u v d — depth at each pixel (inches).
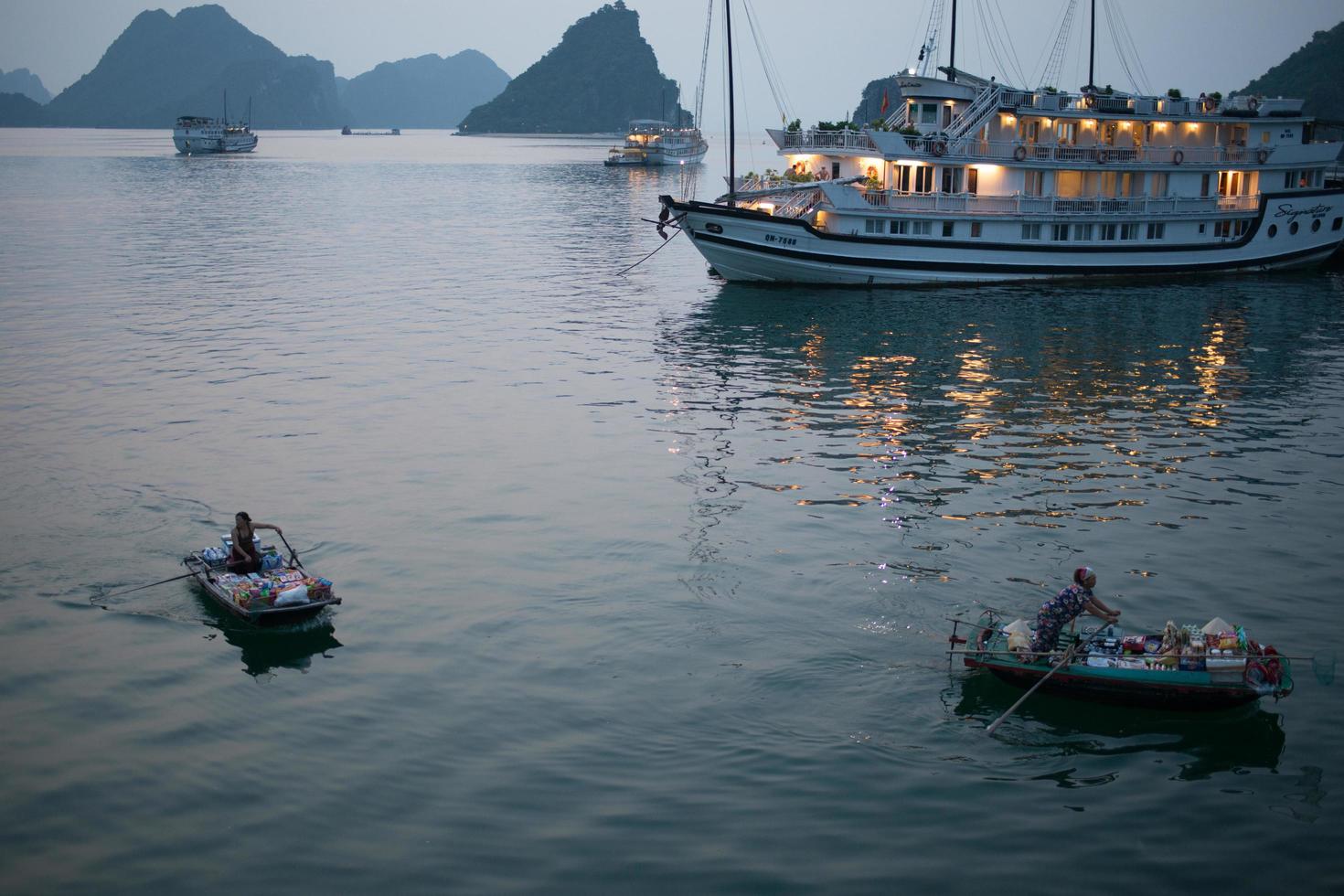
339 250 3319.4
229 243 3442.4
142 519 1079.6
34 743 709.9
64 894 575.2
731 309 2308.1
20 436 1350.9
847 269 2487.7
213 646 839.1
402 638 852.6
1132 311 2288.4
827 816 636.7
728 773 677.3
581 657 820.6
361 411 1485.0
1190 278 2709.2
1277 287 2603.3
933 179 2469.2
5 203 4783.5
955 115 2615.7
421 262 3041.3
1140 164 2539.4
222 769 684.7
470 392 1598.2
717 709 749.3
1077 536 1044.5
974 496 1159.0
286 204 5004.9
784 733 721.0
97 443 1325.0
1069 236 2556.6
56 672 797.2
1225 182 2714.1
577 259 3169.3
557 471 1248.2
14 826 629.6
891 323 2156.7
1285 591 923.4
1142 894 576.4
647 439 1375.5
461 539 1045.2
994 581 943.7
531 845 611.2
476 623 876.6
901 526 1073.5
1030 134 2571.4
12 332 1991.9
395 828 626.2
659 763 687.1
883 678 788.0
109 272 2768.2
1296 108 2795.3
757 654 823.7
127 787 665.6
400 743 711.1
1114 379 1701.5
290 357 1809.8
